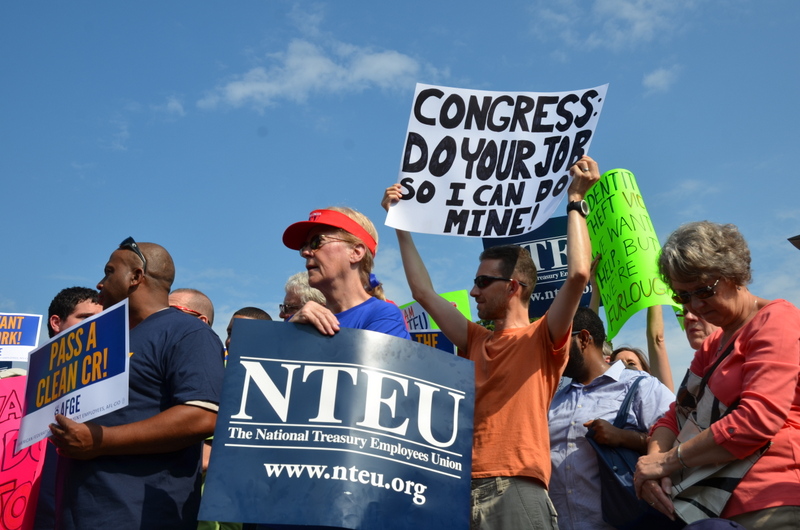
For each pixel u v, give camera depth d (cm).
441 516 312
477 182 478
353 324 407
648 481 355
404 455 318
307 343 333
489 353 418
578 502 445
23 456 455
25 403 389
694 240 358
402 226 471
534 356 401
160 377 381
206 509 300
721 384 351
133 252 411
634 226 619
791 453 332
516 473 373
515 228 466
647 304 588
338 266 428
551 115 480
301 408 320
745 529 307
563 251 682
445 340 682
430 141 484
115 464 361
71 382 372
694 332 545
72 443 350
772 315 345
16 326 824
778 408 326
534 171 474
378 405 324
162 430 358
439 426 328
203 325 397
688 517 338
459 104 489
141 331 391
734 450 331
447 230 471
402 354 336
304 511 302
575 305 398
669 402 457
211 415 368
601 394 468
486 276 432
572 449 456
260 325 336
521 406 391
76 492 360
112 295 406
